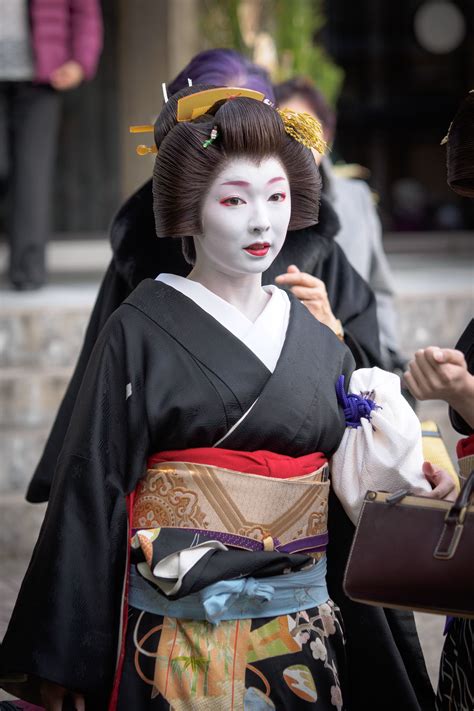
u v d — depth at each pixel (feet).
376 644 23.21
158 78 69.26
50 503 21.36
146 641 21.15
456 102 85.46
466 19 85.05
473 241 82.48
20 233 57.72
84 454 20.98
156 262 26.43
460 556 19.58
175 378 20.88
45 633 20.47
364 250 39.14
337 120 84.48
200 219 21.16
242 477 20.92
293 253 27.84
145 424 20.92
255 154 20.85
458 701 23.02
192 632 20.98
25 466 47.09
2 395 49.29
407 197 85.40
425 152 85.71
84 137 73.61
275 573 21.12
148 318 21.31
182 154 20.92
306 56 65.41
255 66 28.45
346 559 23.17
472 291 57.82
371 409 22.09
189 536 20.77
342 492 22.15
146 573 20.89
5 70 54.85
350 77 84.43
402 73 84.99
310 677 21.40
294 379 21.29
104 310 27.45
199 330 21.16
